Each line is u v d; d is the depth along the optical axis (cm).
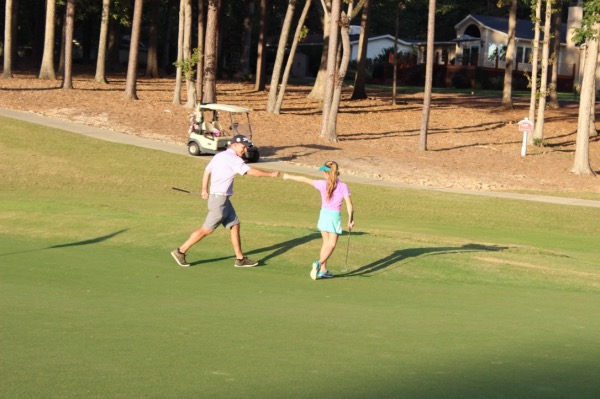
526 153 7850
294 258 2634
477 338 1512
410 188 5766
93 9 11494
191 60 8475
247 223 3356
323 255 2327
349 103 10525
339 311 1794
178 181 5600
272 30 16600
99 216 3419
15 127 6694
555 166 7231
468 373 1219
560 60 14175
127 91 8875
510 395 1095
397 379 1172
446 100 11394
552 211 5178
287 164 6362
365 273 2470
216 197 2412
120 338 1421
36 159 5919
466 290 2261
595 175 6894
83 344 1364
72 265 2370
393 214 4978
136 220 3278
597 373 1236
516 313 1861
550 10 8162
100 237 2947
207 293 2005
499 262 2761
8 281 2053
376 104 10575
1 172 5597
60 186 5372
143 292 1980
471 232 4241
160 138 6906
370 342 1446
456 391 1111
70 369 1194
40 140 6397
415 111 10125
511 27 10462
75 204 4281
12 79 9850
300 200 5234
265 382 1142
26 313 1630
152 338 1428
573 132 9269
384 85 14300
